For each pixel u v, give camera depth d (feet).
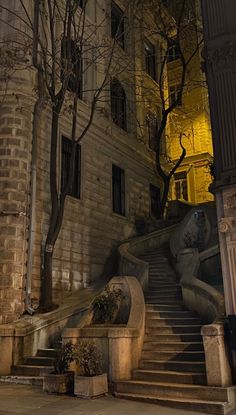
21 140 47.75
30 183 47.91
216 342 26.76
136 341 32.07
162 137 92.79
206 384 27.02
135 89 81.87
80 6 66.69
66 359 30.35
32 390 30.99
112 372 30.01
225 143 32.01
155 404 26.25
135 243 61.62
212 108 33.65
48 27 55.88
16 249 44.65
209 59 34.40
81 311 44.47
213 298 34.47
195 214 57.00
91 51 63.57
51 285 45.19
